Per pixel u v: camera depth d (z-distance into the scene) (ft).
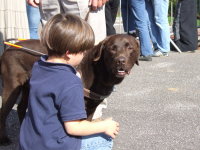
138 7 21.17
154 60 22.34
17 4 15.29
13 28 15.26
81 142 8.42
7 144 11.21
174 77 18.11
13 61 11.16
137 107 13.75
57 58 8.18
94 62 10.62
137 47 11.21
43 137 7.99
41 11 12.20
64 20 8.07
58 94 7.91
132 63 11.12
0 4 15.01
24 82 11.24
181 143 11.28
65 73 8.00
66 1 11.72
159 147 11.07
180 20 24.93
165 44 23.38
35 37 18.57
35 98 8.07
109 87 10.81
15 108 13.46
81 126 8.00
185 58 23.04
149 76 18.33
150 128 12.07
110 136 8.43
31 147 8.04
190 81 17.37
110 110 13.43
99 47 10.66
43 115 8.02
